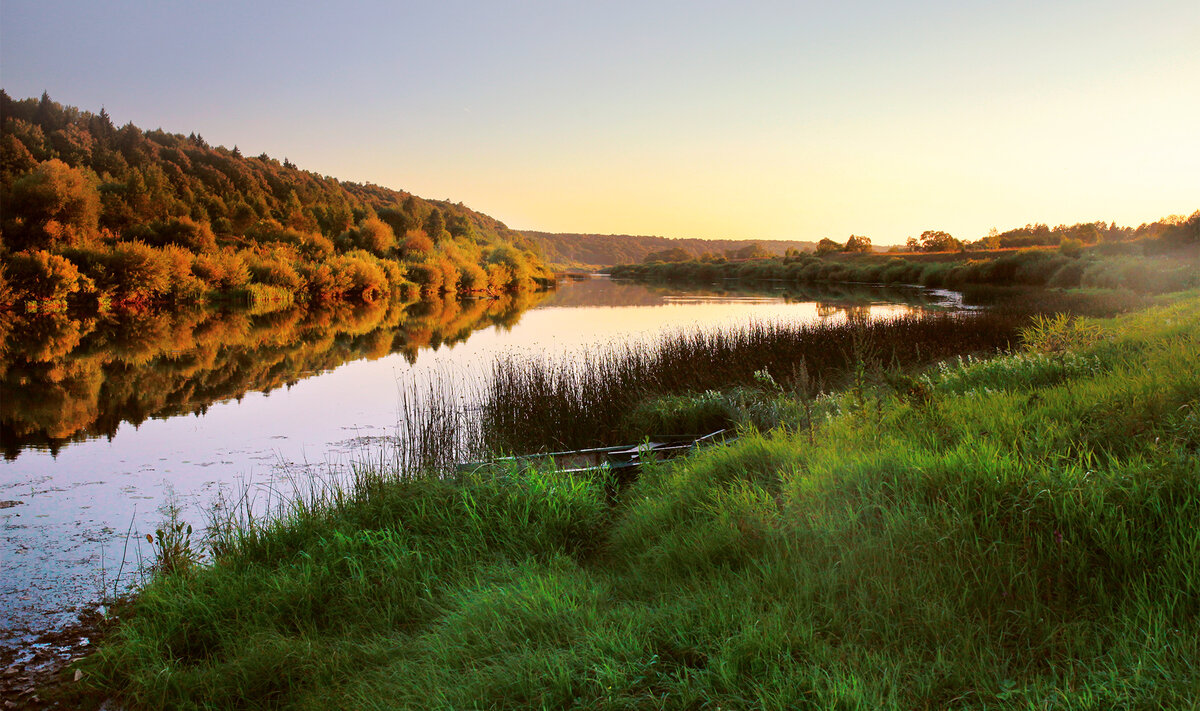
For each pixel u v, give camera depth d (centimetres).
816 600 386
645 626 378
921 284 6931
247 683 395
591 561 536
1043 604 349
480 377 1641
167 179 9569
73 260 3684
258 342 2553
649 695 318
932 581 375
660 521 540
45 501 817
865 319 2617
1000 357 1148
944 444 536
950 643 332
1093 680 285
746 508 495
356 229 7888
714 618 369
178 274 4050
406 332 2953
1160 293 2969
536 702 329
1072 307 2519
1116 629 323
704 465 623
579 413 1061
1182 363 725
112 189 6291
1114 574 357
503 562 507
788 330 1848
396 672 380
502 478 650
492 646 386
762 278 11075
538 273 9612
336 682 385
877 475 475
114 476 923
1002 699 286
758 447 630
